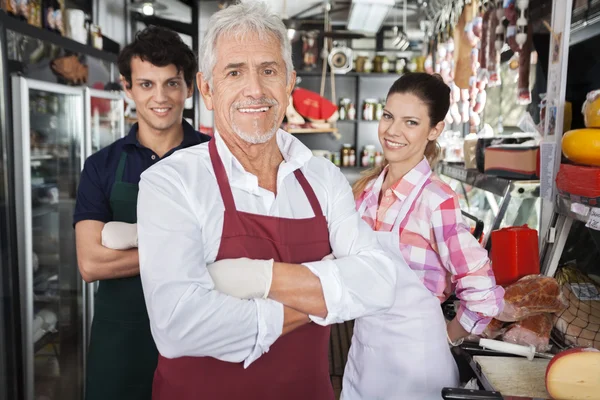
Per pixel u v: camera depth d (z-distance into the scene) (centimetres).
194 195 105
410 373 144
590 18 171
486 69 305
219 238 106
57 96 258
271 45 104
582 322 160
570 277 179
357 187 183
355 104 598
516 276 179
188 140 183
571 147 160
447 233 149
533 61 255
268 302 99
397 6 539
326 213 120
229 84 104
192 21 520
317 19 616
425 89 157
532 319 163
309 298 101
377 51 603
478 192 312
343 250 117
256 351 99
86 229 161
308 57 569
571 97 189
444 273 156
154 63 166
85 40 291
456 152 381
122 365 165
